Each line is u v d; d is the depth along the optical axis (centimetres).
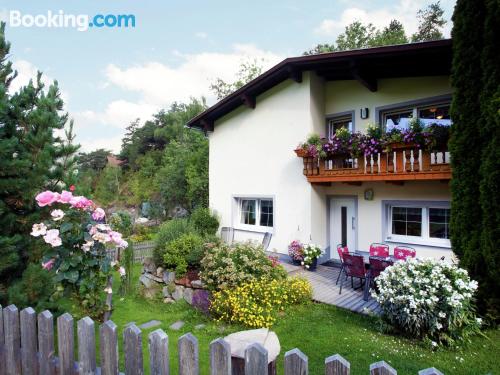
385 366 133
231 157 1127
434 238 767
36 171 396
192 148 1970
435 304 443
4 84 417
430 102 778
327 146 827
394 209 836
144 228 1870
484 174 489
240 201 1127
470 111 531
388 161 736
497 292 496
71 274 296
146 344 449
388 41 2062
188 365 171
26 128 421
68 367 220
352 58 768
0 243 345
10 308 251
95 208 322
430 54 709
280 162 965
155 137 3712
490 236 479
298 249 869
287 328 503
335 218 942
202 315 579
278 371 374
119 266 344
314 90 906
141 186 2614
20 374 245
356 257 629
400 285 474
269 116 995
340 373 140
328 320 532
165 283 706
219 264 636
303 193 902
